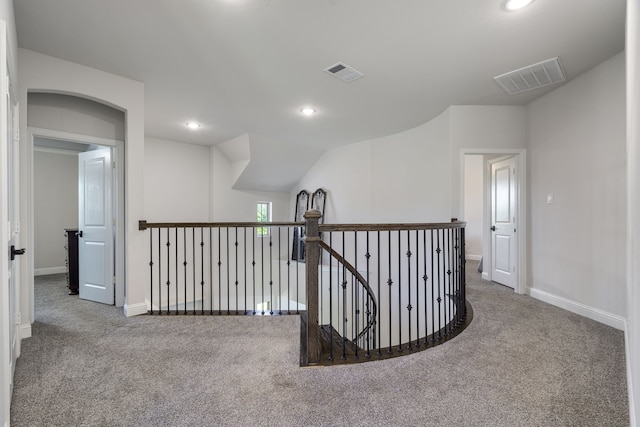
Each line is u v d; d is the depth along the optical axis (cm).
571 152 326
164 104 386
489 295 388
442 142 419
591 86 301
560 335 263
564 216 336
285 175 669
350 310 589
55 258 568
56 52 264
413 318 488
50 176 565
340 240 614
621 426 155
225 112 416
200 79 315
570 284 329
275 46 256
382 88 339
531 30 235
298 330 277
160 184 548
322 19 221
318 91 347
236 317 312
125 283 334
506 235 437
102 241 366
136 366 213
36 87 264
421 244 471
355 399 177
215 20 222
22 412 165
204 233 592
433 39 246
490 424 157
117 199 355
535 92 354
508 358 223
